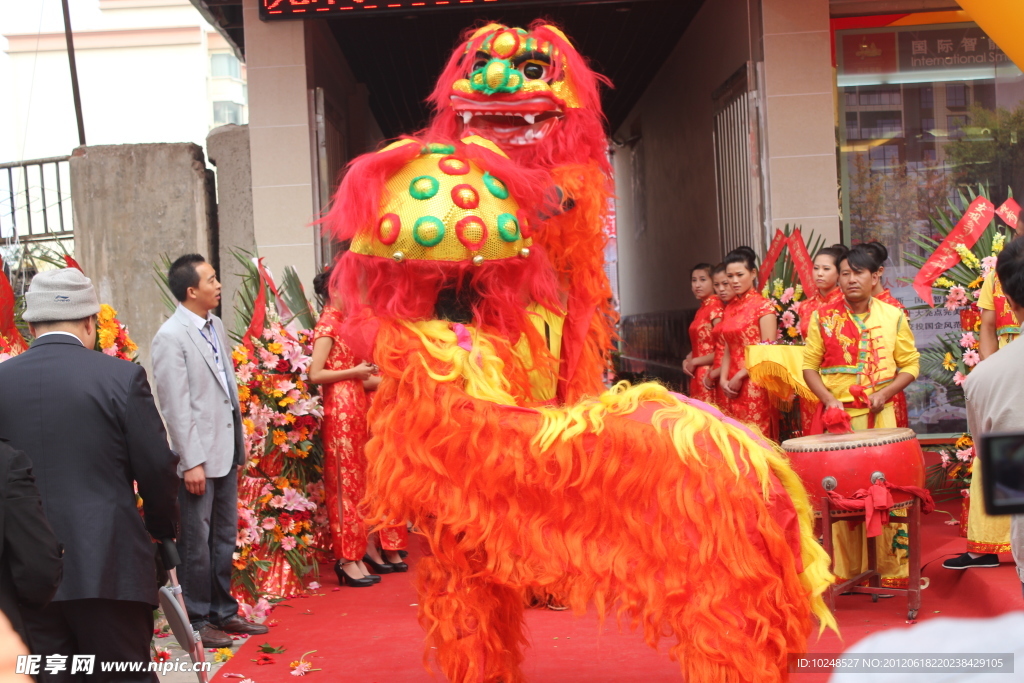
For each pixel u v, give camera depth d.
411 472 2.66
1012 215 5.27
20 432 2.83
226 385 4.27
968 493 5.44
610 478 2.48
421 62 11.06
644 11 10.11
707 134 10.15
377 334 2.80
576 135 3.45
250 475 5.08
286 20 7.51
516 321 2.91
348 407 5.16
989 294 4.64
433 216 2.71
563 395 3.29
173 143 7.95
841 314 4.83
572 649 3.90
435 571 2.77
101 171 7.91
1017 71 8.18
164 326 4.13
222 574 4.33
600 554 2.49
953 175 8.32
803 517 2.61
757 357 4.91
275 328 5.28
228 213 8.09
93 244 7.92
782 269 6.85
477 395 2.67
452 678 2.74
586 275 3.28
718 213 9.66
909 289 8.30
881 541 4.50
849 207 8.39
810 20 7.77
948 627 1.27
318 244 7.98
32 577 2.44
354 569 5.27
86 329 3.07
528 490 2.57
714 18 9.45
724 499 2.41
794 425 6.45
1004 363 2.53
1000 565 4.49
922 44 8.27
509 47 3.33
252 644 4.19
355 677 3.71
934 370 7.85
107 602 2.81
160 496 2.95
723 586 2.38
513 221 2.80
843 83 8.32
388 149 2.80
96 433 2.86
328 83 9.47
